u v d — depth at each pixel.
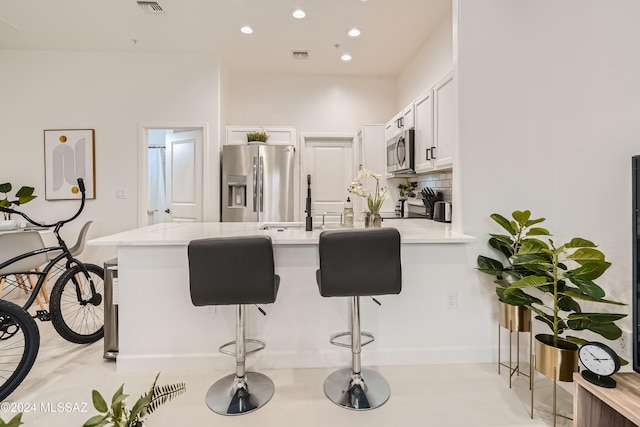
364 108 4.79
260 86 4.69
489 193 2.23
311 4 3.01
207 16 3.21
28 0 2.95
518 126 2.23
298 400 1.80
